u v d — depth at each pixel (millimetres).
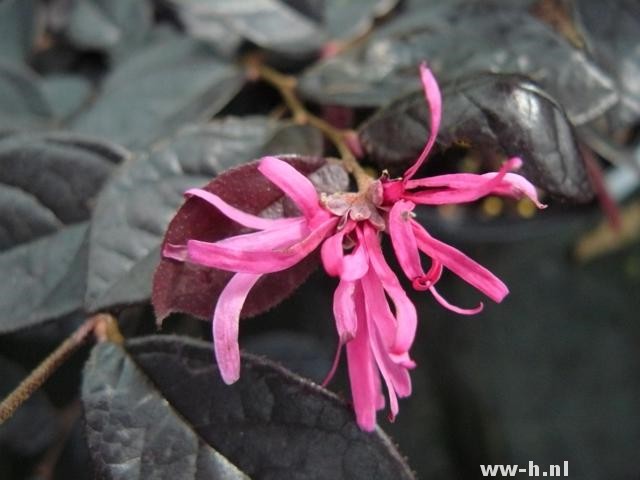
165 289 69
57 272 84
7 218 85
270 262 63
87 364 77
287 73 113
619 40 103
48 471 118
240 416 73
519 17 97
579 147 75
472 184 66
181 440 74
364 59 101
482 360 163
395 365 66
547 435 156
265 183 70
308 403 72
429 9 105
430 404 160
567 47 94
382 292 66
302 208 65
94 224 79
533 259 171
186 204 67
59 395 116
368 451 71
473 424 158
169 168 82
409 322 63
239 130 86
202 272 69
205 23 115
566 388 160
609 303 168
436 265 66
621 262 171
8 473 129
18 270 84
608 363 162
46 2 123
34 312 82
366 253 67
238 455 73
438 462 155
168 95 105
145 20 117
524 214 136
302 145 88
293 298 143
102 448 74
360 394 67
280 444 72
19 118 107
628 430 156
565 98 92
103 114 102
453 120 76
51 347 112
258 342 139
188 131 84
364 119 110
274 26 105
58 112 113
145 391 76
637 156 132
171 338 77
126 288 76
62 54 122
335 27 107
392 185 68
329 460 71
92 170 86
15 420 123
